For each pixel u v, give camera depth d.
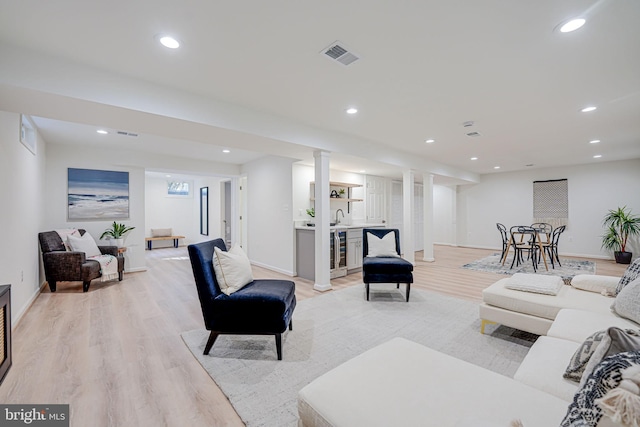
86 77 2.14
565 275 4.86
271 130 3.22
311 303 3.45
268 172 5.57
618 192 6.37
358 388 1.08
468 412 0.95
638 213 6.15
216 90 2.60
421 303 3.43
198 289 2.21
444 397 1.02
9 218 2.67
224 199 7.88
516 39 1.86
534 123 3.56
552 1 1.52
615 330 0.91
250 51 2.00
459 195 8.95
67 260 3.81
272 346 2.36
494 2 1.53
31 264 3.45
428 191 6.35
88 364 2.06
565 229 7.04
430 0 1.52
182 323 2.83
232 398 1.69
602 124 3.61
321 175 3.88
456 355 2.19
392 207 7.38
